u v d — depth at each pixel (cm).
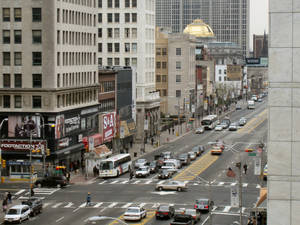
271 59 3684
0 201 8731
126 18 16825
